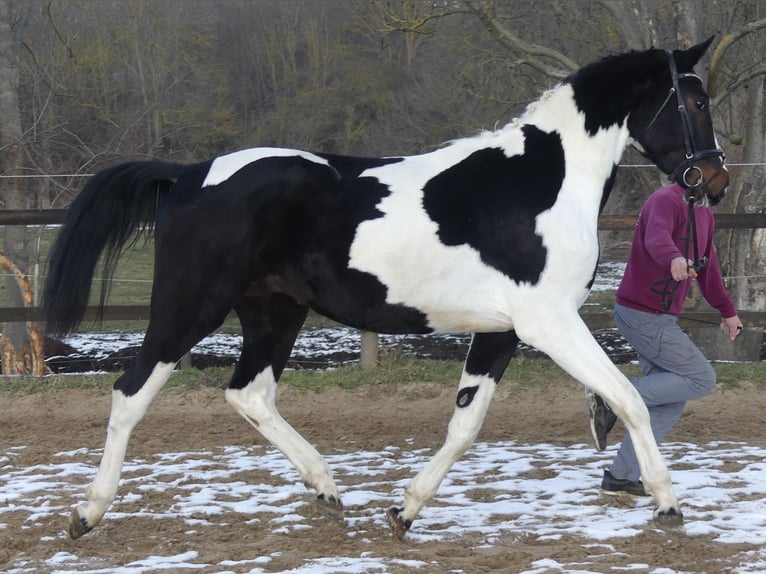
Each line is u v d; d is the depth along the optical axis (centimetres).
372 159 573
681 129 584
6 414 980
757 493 628
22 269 1338
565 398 1011
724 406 981
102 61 2148
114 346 1460
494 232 539
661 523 534
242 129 2730
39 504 628
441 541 536
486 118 1755
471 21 1672
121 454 543
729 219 1116
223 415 960
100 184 580
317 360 1323
